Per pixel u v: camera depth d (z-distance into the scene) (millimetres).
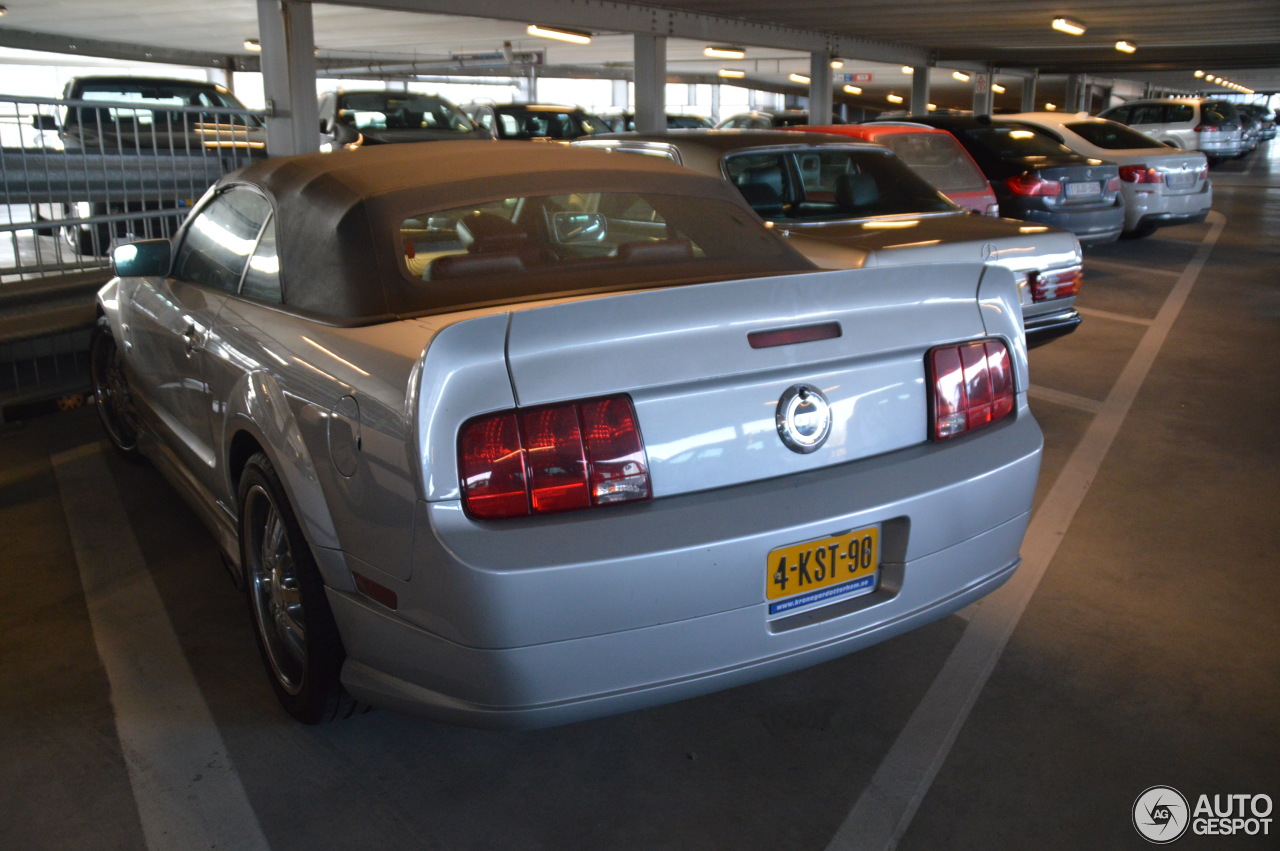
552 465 1857
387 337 2129
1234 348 6617
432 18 12398
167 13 12711
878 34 14531
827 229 4758
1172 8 11422
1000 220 5211
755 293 2029
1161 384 5746
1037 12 11719
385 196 2543
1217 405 5324
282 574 2457
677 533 1892
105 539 3672
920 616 2230
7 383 5621
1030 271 4742
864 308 2160
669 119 20078
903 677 2717
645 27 10742
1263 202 17016
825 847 2053
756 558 1957
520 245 2555
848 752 2383
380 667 2104
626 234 2766
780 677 2730
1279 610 3068
